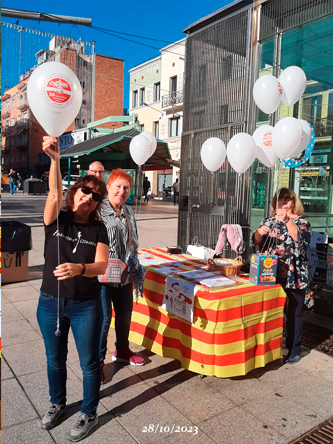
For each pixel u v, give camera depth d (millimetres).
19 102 35594
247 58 5211
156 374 2896
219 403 2514
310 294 3225
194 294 2652
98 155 18297
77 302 2078
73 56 29500
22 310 4145
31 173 37219
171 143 24703
